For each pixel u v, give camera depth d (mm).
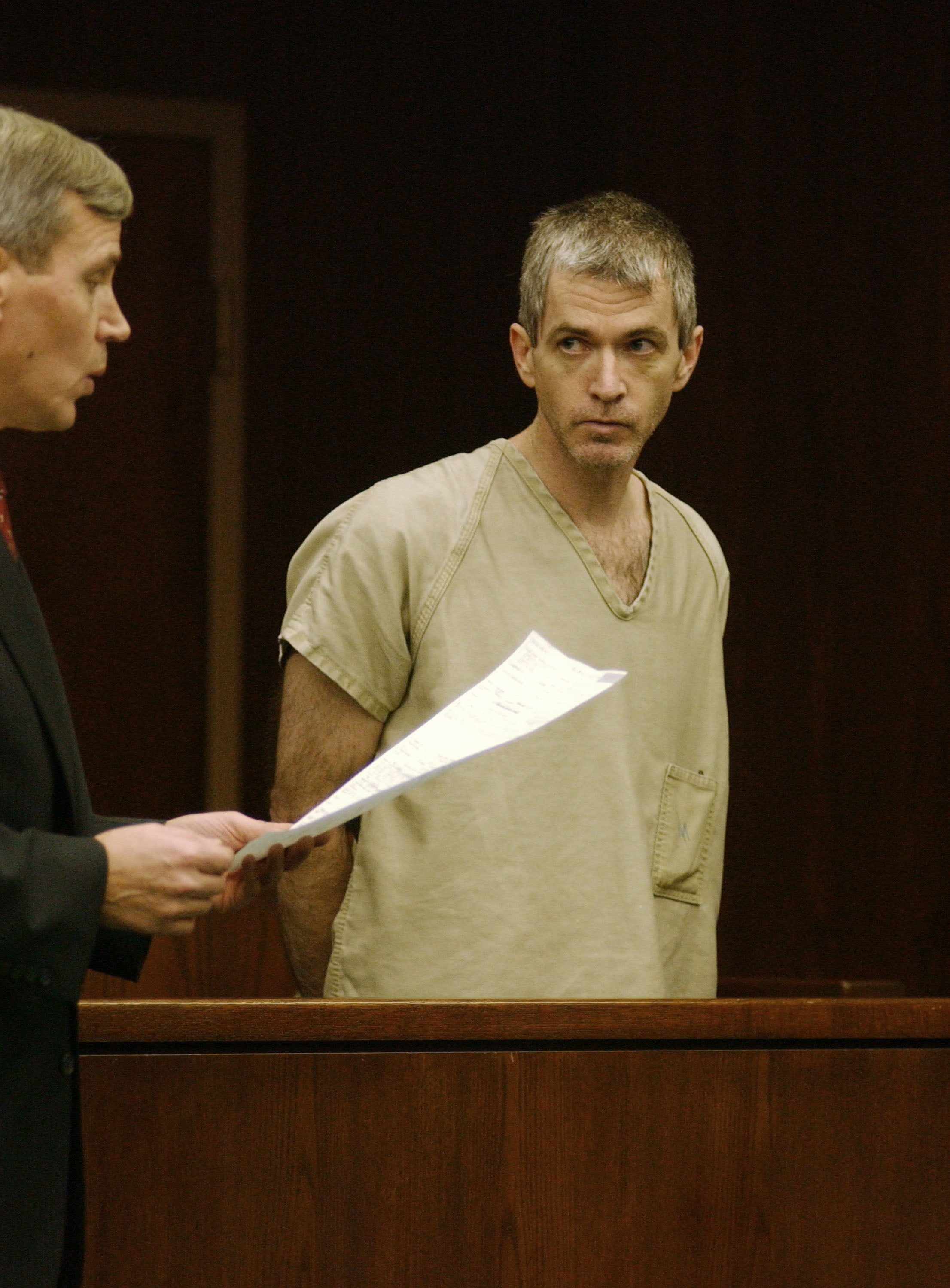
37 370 5285
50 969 4781
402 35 17578
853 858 12930
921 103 12172
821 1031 6090
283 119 17578
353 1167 5801
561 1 17188
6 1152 4824
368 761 7828
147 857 4996
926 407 12133
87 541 17391
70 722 5301
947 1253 6141
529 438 8148
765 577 13977
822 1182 6070
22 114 5344
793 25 13641
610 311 7484
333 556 7789
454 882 7496
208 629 17500
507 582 7844
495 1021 5887
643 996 7516
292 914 7898
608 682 5926
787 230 13680
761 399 13977
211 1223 5723
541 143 17281
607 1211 5918
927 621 12102
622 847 7680
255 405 17531
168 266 17531
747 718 14211
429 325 17484
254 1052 5793
